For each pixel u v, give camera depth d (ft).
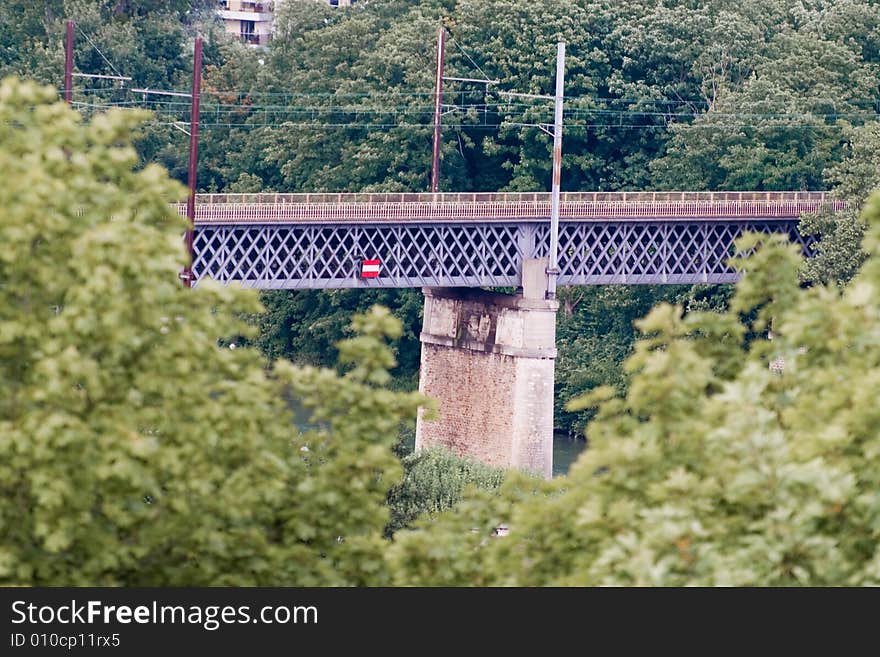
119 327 219.82
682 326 241.96
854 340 221.05
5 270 221.05
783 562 204.23
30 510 217.77
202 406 225.35
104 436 214.90
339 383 240.94
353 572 236.84
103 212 232.53
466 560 236.63
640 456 218.18
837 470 201.57
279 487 228.84
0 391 217.36
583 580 214.28
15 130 236.22
